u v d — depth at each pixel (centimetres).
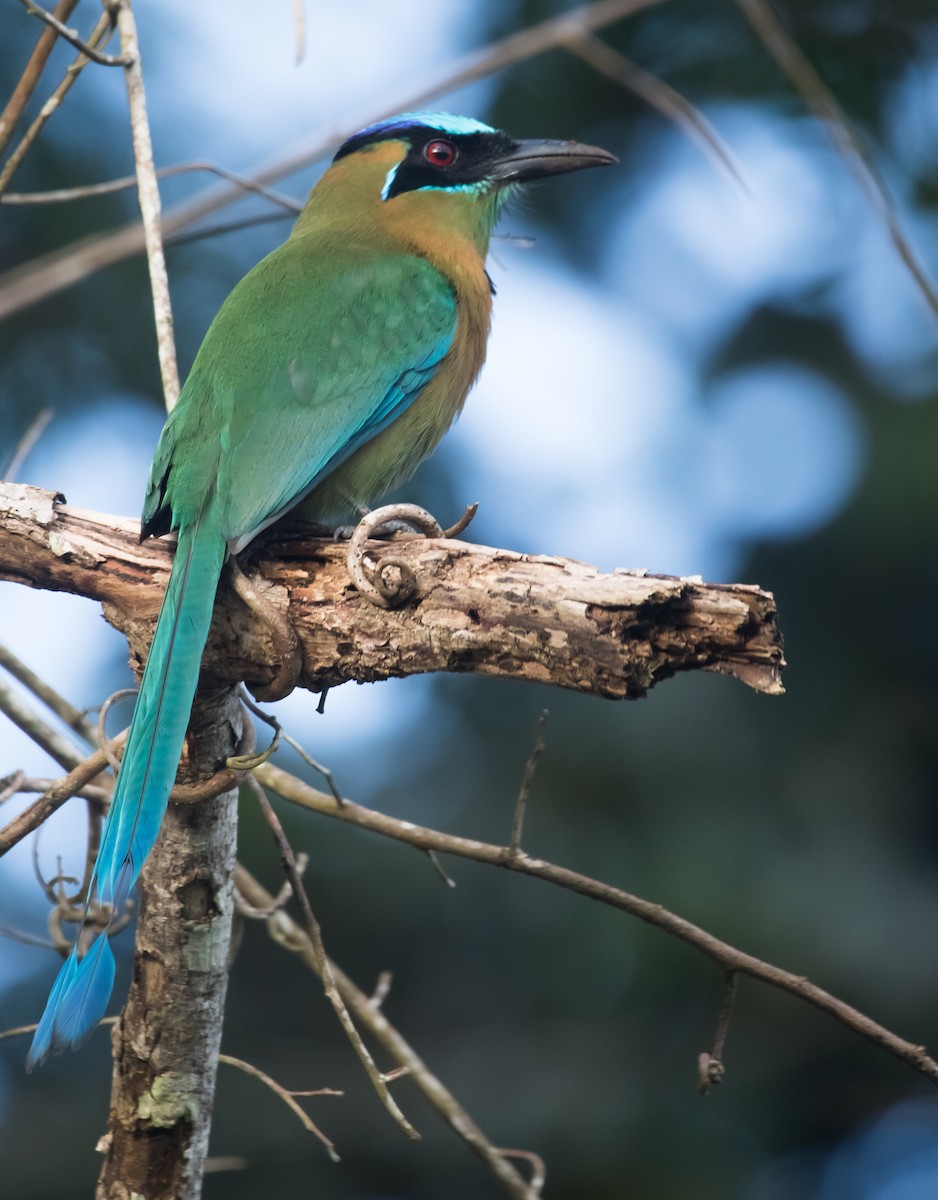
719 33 1332
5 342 1258
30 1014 1331
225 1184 1265
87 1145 1293
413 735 1342
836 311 1403
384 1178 1279
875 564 1360
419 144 897
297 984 1342
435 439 825
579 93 1364
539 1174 697
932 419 1351
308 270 795
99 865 559
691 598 514
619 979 1334
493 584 548
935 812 1363
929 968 1279
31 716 712
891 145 1357
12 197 751
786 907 1288
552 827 1308
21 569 636
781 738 1355
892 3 1323
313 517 795
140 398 1288
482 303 858
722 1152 1295
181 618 595
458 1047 1327
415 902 1302
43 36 752
